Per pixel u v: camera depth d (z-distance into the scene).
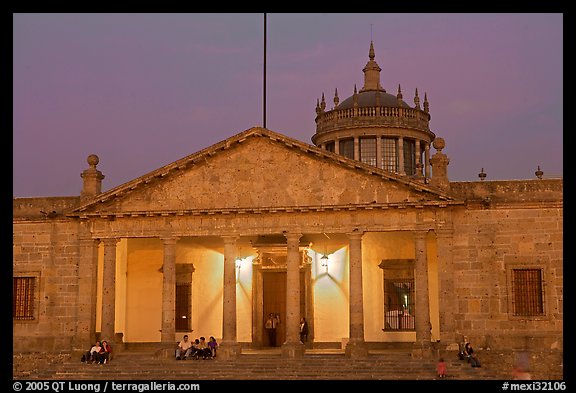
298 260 43.59
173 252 44.91
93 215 45.66
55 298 46.91
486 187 43.28
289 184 43.91
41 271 47.31
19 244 47.78
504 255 42.69
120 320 49.34
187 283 50.56
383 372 38.97
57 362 45.94
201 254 50.84
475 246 42.97
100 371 41.28
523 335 41.91
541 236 42.47
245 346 49.69
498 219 43.00
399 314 47.72
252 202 44.09
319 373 39.09
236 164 44.66
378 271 48.41
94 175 47.16
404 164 66.12
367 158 65.56
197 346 43.91
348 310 48.72
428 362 40.56
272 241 49.78
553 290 41.97
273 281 50.34
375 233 48.91
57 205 47.62
